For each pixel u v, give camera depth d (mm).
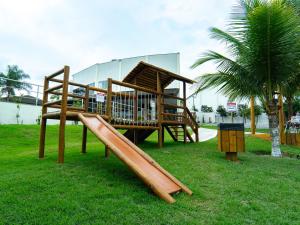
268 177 3500
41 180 2918
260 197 2639
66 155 4871
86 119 3961
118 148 3227
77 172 3359
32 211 2064
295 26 5332
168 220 1988
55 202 2252
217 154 5414
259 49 5645
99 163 3994
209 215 2127
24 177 3041
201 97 28609
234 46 6289
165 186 2703
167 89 13742
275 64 5773
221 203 2428
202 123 27375
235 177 3432
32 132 8547
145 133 7914
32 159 4461
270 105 6316
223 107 26469
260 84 6398
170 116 8133
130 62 20875
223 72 6629
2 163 4074
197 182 3152
